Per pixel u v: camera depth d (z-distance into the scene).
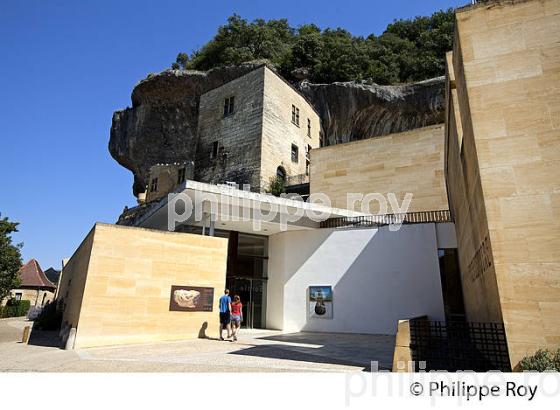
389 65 44.88
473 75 6.38
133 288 12.17
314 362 7.66
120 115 51.62
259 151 30.25
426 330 7.00
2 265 27.25
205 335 13.33
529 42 6.12
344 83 38.94
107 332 11.37
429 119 35.12
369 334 16.12
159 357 8.55
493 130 5.98
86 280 11.39
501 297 5.26
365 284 17.06
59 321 18.17
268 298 19.39
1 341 13.06
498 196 5.66
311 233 18.98
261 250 20.33
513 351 5.01
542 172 5.50
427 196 20.48
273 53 50.81
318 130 39.94
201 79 42.19
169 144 46.53
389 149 22.39
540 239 5.25
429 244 16.25
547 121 5.68
